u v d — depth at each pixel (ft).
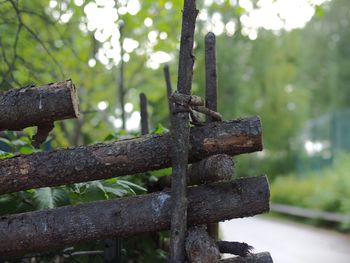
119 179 11.16
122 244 11.22
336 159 58.23
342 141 62.49
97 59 21.45
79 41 21.20
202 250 8.02
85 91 22.89
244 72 69.92
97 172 8.59
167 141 8.60
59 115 8.29
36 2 17.85
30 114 8.24
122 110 17.62
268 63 70.59
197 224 8.57
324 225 41.81
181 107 8.42
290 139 72.69
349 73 81.41
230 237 36.01
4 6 14.93
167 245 12.56
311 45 83.97
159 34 23.02
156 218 8.49
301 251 30.17
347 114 62.13
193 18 8.73
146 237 11.62
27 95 8.24
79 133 21.15
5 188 8.57
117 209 8.50
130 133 13.44
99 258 10.93
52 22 16.70
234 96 67.36
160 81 24.85
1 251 8.52
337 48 82.69
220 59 66.49
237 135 8.63
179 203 8.30
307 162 69.97
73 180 8.63
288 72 72.54
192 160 8.80
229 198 8.54
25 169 8.52
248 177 8.76
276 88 70.74
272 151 73.10
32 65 16.10
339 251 30.17
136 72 23.79
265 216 51.31
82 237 8.50
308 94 77.82
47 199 9.87
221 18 27.07
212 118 9.02
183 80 8.65
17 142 11.73
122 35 18.42
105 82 24.13
